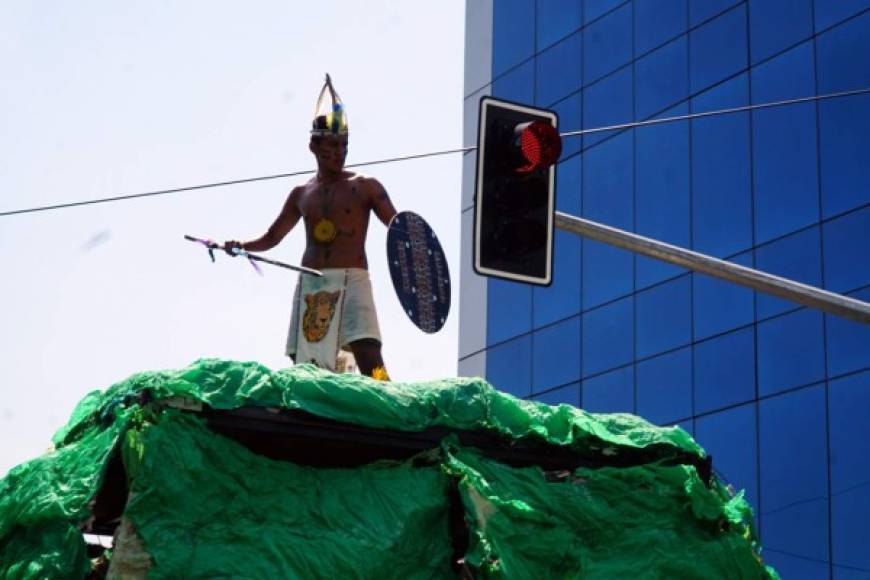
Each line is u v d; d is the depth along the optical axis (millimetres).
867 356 27016
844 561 26516
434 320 14047
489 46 36219
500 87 35562
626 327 31547
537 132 12922
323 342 14734
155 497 11883
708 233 30094
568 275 33125
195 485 12016
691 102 30984
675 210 30812
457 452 12797
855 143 27906
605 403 31609
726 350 29359
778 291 14250
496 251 13000
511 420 13125
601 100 32969
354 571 12102
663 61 31766
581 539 12914
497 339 34500
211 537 11930
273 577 11914
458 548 12969
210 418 12211
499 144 13062
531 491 12820
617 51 32844
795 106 28953
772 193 29078
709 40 30891
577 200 32906
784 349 28312
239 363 12492
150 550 11742
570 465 13250
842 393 27203
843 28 28438
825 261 27922
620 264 31984
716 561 13102
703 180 30406
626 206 31859
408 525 12391
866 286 27234
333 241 14945
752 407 28609
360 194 15023
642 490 13188
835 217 27953
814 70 28766
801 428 27688
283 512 12211
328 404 12500
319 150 15117
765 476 28062
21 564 12031
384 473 12617
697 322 30062
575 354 32531
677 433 13609
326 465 12859
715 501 13289
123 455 12094
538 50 34844
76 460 12359
